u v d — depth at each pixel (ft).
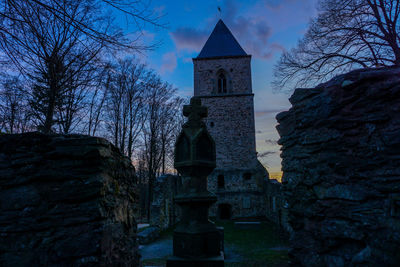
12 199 9.25
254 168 69.87
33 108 27.68
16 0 9.77
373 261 9.94
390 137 10.26
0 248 8.89
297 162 14.48
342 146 11.82
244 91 75.77
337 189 11.72
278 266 22.40
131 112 56.75
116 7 10.37
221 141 72.79
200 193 10.39
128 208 13.15
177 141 11.26
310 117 13.42
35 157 9.52
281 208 43.65
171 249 33.12
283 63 38.65
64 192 9.23
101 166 9.68
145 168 84.58
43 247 8.83
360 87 11.39
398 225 9.36
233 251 30.14
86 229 9.00
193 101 11.59
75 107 35.47
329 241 11.87
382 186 10.14
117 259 10.85
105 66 20.13
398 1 28.73
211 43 81.20
